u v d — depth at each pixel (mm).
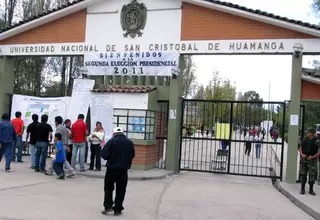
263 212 8555
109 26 15078
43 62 28625
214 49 13680
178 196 9852
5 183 9836
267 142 13289
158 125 15070
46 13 15383
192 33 13992
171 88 14227
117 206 7387
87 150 14664
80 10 15453
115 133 7582
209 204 9047
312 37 12664
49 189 9547
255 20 13258
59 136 11367
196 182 12461
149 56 14461
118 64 14875
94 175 12219
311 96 12711
